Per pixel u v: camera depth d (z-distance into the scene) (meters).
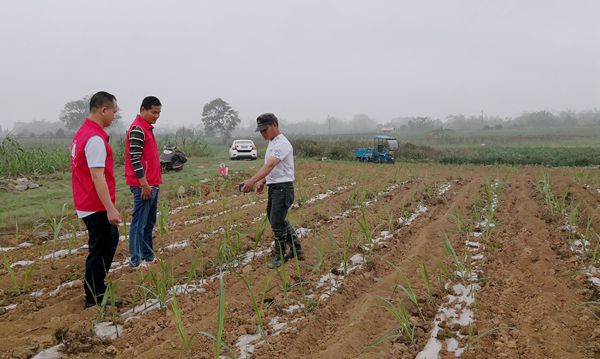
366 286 5.14
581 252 6.08
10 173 13.17
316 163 21.78
